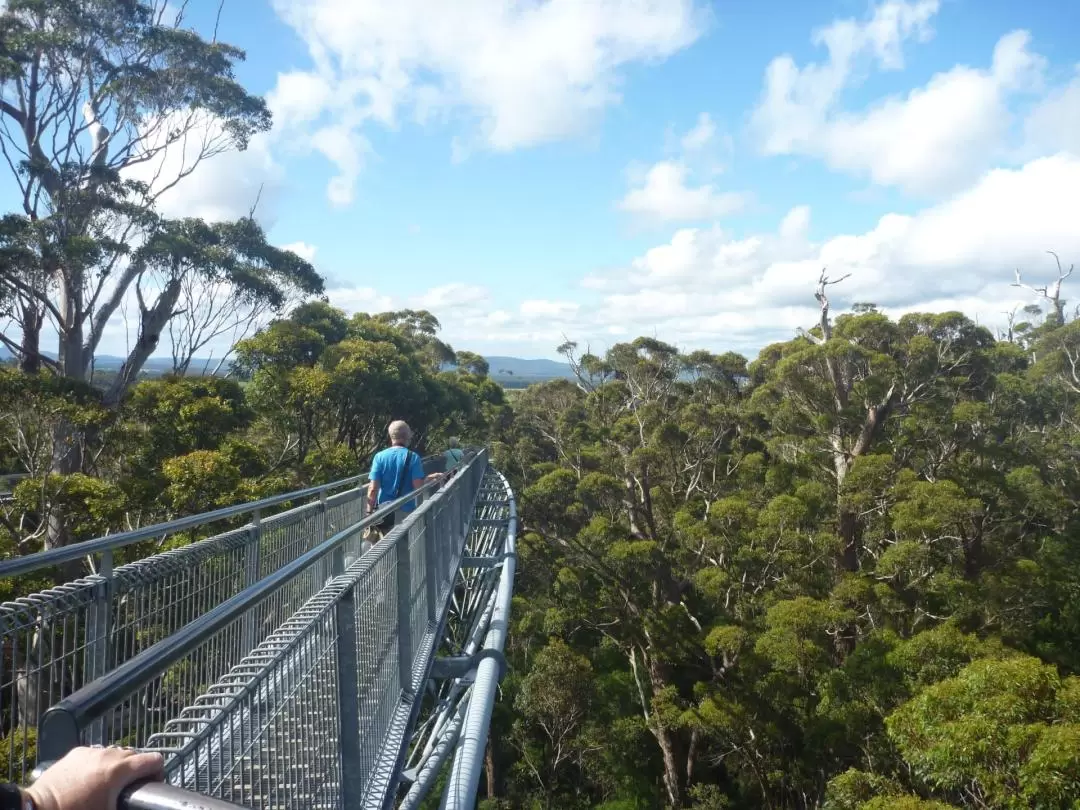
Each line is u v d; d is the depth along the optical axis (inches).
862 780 645.9
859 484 1045.8
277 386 963.3
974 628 1002.1
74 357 1003.9
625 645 1296.8
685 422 1400.1
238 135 1162.0
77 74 1062.4
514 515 572.1
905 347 1192.2
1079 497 1333.7
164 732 74.0
